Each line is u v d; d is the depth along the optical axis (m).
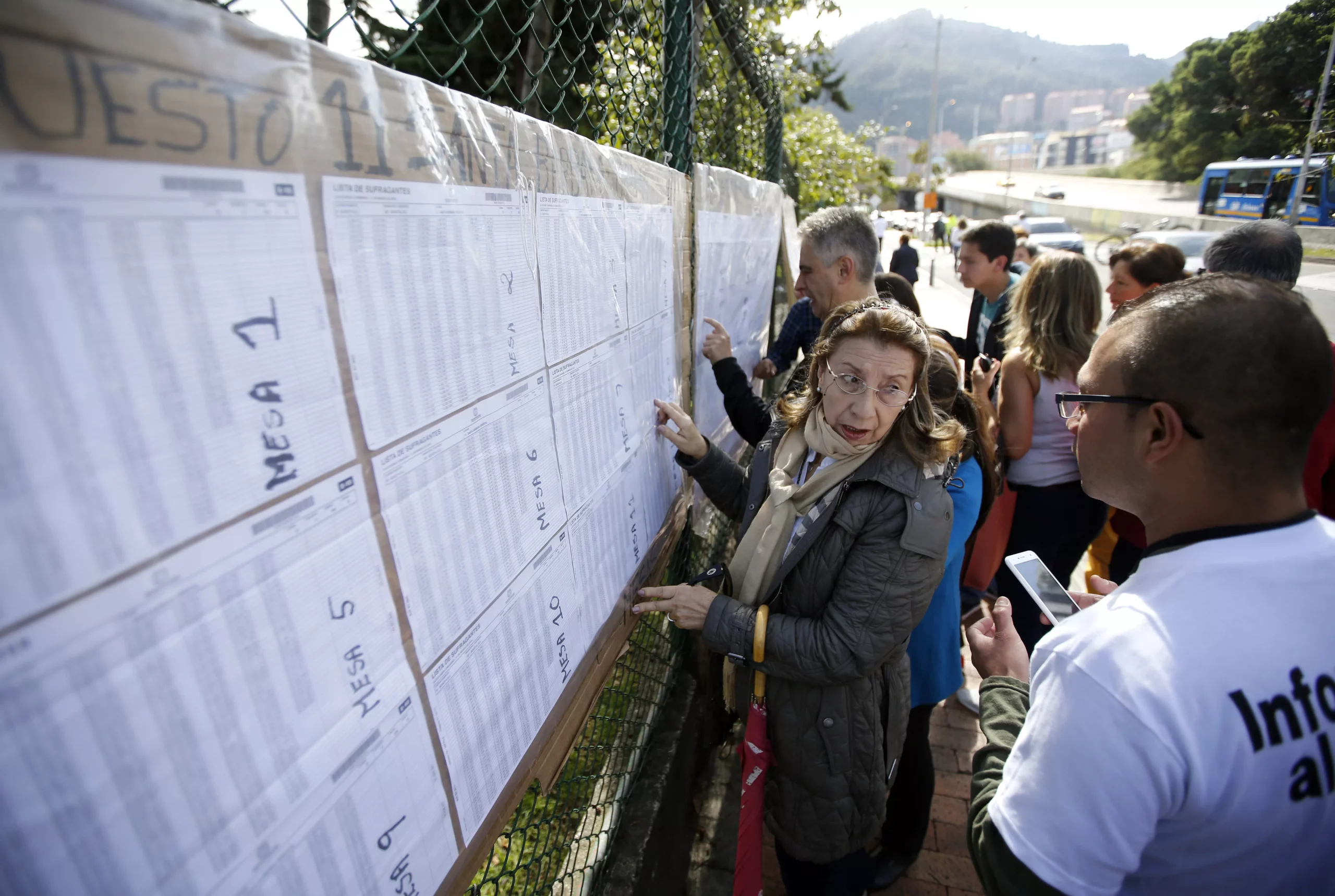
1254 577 0.74
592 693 1.22
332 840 0.59
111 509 0.41
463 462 0.78
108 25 0.39
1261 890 0.74
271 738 0.52
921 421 1.34
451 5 2.01
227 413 0.48
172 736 0.45
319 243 0.56
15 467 0.36
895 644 1.36
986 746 1.07
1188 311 0.78
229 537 0.48
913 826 1.98
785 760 1.51
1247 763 0.70
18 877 0.37
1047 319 2.28
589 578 1.20
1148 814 0.72
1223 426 0.76
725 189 2.19
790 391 1.79
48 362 0.38
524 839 1.40
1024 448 2.36
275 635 0.52
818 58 6.73
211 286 0.46
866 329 1.29
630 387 1.40
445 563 0.74
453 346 0.75
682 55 1.79
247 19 0.49
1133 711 0.71
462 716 0.79
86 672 0.40
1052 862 0.76
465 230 0.77
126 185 0.41
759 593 1.47
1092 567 3.08
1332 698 0.71
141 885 0.43
